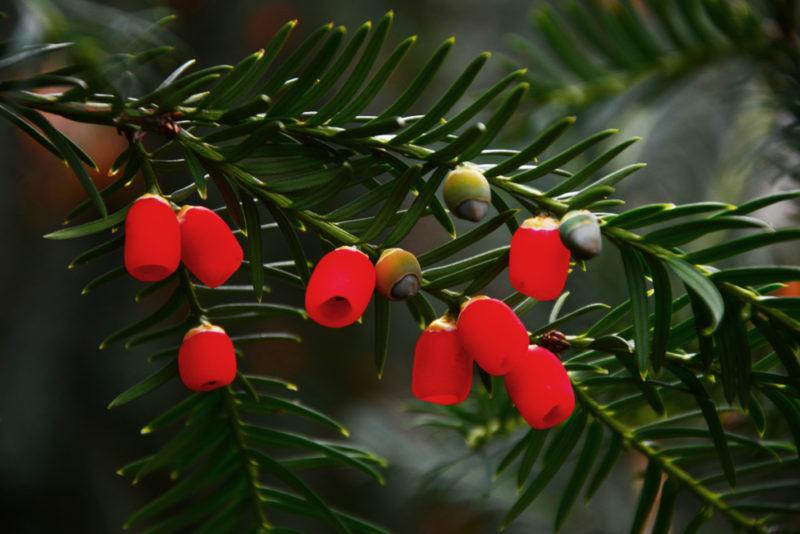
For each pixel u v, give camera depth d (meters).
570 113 0.58
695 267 0.39
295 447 0.43
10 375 0.65
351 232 0.39
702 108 0.60
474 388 0.49
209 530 0.43
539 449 0.42
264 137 0.38
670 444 0.51
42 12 0.42
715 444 0.40
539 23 0.57
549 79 0.58
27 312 0.67
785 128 0.51
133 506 0.67
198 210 0.38
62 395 0.67
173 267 0.38
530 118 0.58
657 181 0.59
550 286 0.38
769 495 0.49
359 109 0.39
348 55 0.39
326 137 0.39
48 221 0.67
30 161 0.63
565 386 0.39
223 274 0.38
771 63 0.54
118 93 0.38
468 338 0.38
